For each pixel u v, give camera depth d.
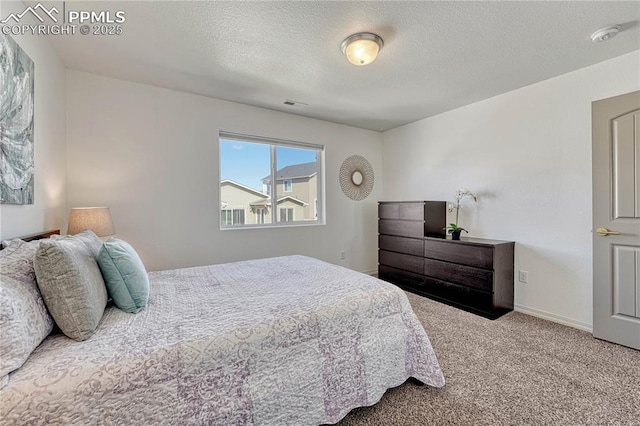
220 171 3.27
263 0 1.63
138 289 1.41
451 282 3.13
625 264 2.16
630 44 2.10
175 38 2.00
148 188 2.81
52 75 2.12
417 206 3.54
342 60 2.32
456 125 3.53
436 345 2.19
